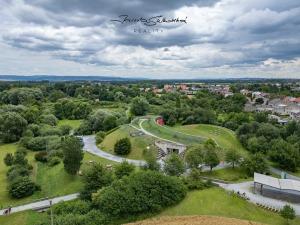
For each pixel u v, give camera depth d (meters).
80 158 86.94
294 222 66.06
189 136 127.19
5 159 101.94
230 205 70.25
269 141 124.00
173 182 72.50
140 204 66.56
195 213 67.19
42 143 123.88
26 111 164.12
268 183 80.50
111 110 184.12
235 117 162.75
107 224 64.00
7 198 79.62
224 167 99.00
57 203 72.88
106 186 73.62
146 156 96.75
